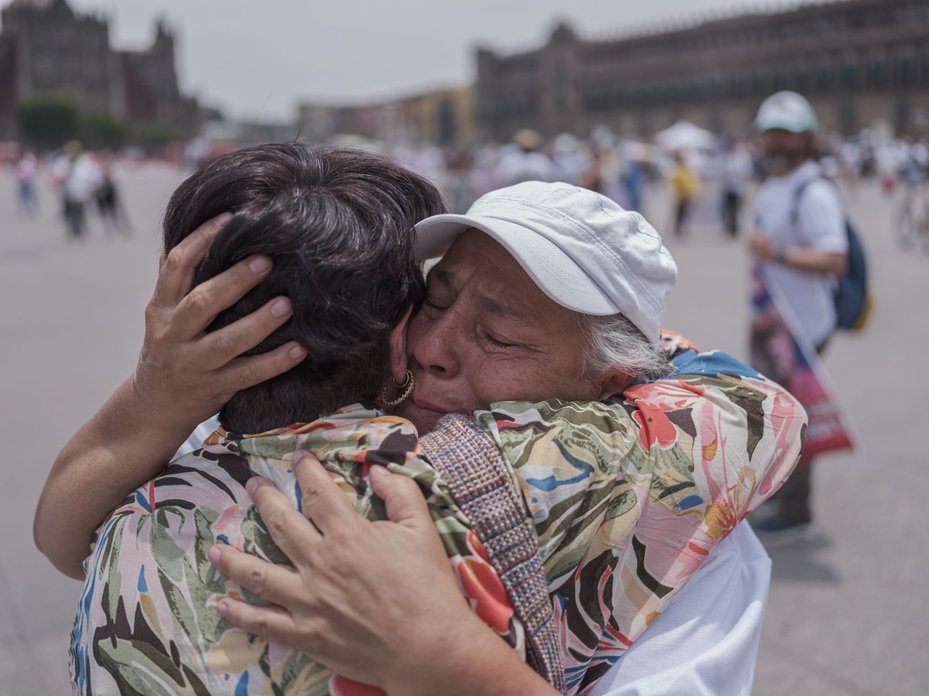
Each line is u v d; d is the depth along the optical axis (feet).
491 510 2.87
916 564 10.80
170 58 360.28
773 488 3.47
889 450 14.61
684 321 25.32
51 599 10.15
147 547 2.92
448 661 2.59
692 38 247.29
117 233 54.29
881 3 205.98
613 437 3.16
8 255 42.34
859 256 11.29
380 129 331.98
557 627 3.01
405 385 3.56
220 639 2.77
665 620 3.29
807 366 10.69
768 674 8.70
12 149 240.73
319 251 2.78
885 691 8.43
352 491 2.86
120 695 2.80
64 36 316.40
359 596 2.61
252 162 3.00
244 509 2.91
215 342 2.79
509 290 3.39
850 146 114.83
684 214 50.29
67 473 3.31
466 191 31.83
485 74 307.58
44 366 20.54
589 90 279.49
